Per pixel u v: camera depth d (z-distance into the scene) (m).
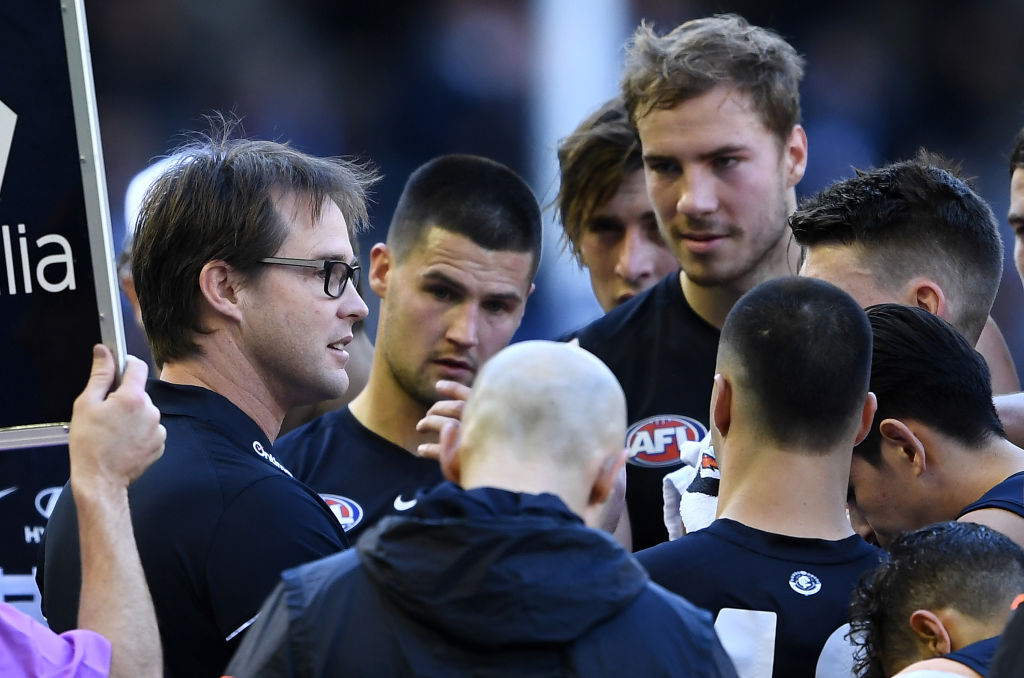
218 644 7.88
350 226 9.59
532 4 33.09
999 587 7.07
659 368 12.59
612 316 13.13
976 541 7.24
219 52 32.41
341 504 11.73
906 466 8.59
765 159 11.96
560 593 5.73
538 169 33.66
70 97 7.67
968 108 32.19
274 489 8.18
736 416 7.98
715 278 12.05
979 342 13.58
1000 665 5.89
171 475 8.11
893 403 8.57
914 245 10.11
